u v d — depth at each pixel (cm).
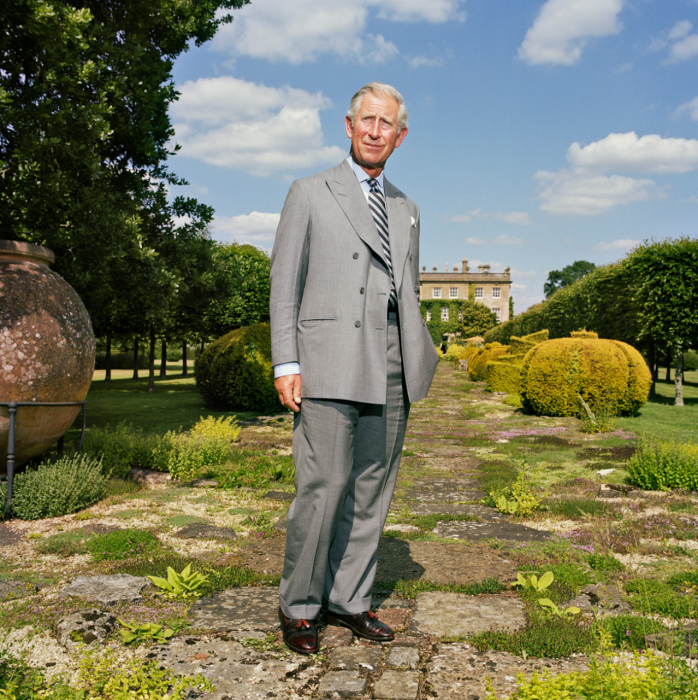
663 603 263
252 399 1231
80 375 477
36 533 386
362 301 221
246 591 286
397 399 236
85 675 188
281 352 217
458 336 6719
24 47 665
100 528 397
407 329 234
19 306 441
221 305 1165
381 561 338
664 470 537
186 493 521
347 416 215
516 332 4019
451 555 351
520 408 1403
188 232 987
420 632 236
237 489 542
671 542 382
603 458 714
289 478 587
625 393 1141
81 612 246
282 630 230
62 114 626
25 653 214
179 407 1323
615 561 331
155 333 1816
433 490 566
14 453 446
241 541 377
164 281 827
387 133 228
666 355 2230
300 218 225
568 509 467
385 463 234
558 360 1177
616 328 1891
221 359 1244
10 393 432
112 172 873
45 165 652
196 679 189
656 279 1472
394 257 236
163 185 941
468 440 901
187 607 262
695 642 221
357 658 212
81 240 721
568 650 216
